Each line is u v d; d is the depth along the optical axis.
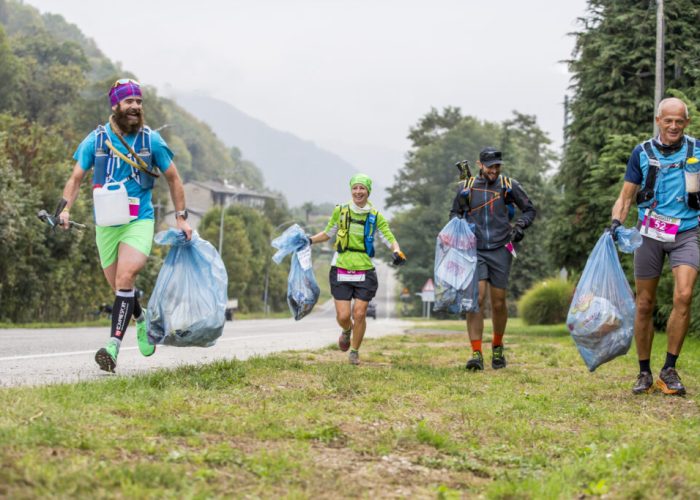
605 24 27.53
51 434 4.56
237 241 93.25
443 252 10.16
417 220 108.50
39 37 132.00
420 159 111.44
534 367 10.86
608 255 8.15
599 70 27.48
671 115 7.84
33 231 38.44
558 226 28.67
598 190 24.95
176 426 5.15
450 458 5.07
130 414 5.55
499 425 6.06
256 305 103.81
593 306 8.05
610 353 8.08
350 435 5.47
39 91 105.69
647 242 8.03
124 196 7.77
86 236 44.09
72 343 14.91
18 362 10.03
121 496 3.73
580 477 4.64
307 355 11.69
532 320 42.34
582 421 6.45
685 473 4.48
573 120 28.73
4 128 44.97
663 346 15.70
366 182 10.51
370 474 4.59
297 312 10.57
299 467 4.56
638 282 8.12
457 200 10.42
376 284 10.61
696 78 22.98
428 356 12.49
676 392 7.84
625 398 7.68
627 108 27.25
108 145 7.79
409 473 4.70
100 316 48.78
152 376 7.25
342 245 10.50
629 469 4.68
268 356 10.43
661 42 22.20
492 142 108.38
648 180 7.99
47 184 41.84
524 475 4.77
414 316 110.81
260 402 6.43
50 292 43.56
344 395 7.19
